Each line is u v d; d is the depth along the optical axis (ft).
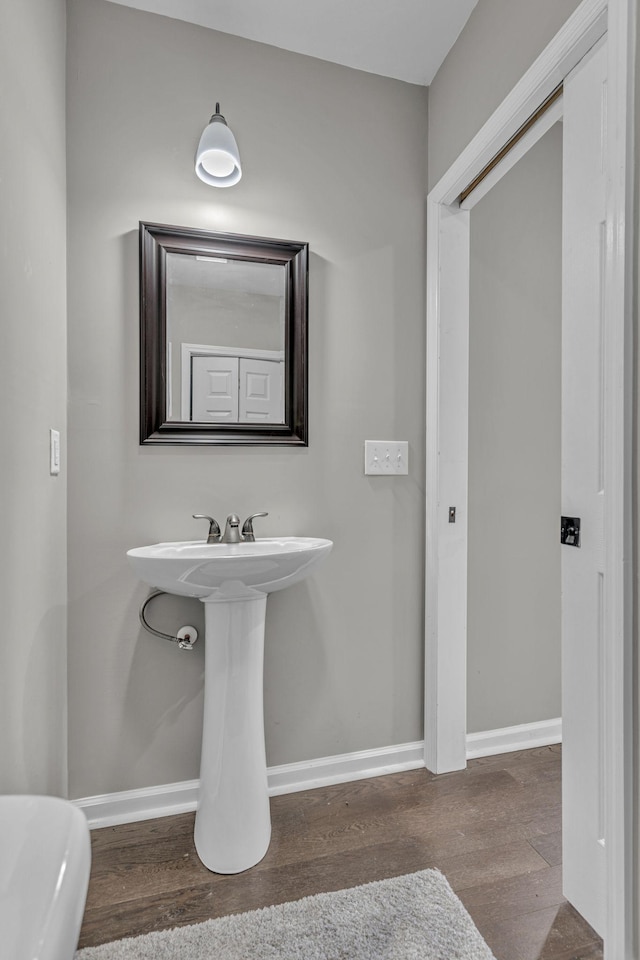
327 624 5.88
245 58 5.57
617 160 3.21
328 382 5.86
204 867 4.50
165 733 5.31
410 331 6.19
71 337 5.01
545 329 6.72
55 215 4.56
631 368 3.19
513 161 5.06
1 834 1.21
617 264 3.22
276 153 5.68
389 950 3.67
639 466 3.15
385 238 6.09
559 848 4.74
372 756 6.04
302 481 5.76
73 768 5.06
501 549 6.58
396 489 6.14
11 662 3.40
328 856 4.63
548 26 4.11
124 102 5.19
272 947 3.69
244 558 4.07
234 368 5.50
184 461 5.36
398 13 5.25
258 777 4.71
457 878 4.36
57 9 4.62
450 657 6.04
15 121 3.49
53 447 4.47
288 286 5.67
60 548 4.74
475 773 6.04
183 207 5.37
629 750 3.19
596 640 3.81
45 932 0.99
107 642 5.15
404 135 6.18
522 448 6.64
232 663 4.66
